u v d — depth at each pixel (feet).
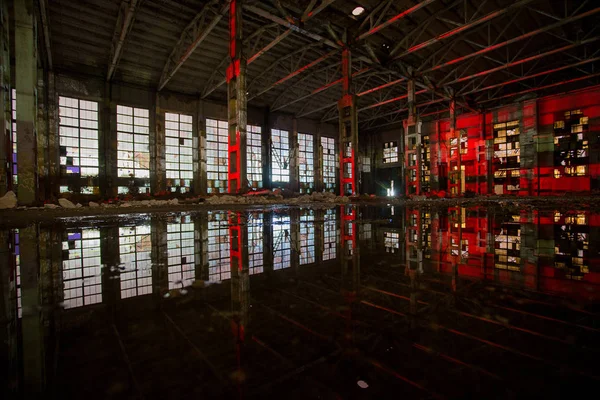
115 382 2.41
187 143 81.56
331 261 7.41
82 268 6.79
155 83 74.90
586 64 75.41
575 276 5.72
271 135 99.04
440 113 108.58
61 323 3.73
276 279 5.79
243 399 2.12
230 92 46.91
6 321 3.78
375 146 124.98
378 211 28.76
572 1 50.90
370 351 2.89
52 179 61.82
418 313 3.89
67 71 64.49
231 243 10.31
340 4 51.31
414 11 48.88
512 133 94.63
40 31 50.49
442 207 35.32
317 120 112.06
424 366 2.57
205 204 42.11
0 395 2.12
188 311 4.11
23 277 6.05
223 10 46.44
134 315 3.98
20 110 31.27
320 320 3.73
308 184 109.19
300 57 63.46
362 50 61.82
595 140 80.43
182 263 7.30
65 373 2.53
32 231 13.67
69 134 64.90
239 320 3.78
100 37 56.29
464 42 64.90
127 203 42.34
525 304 4.16
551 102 87.30
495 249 8.77
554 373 2.42
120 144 71.31
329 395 2.14
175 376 2.50
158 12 50.57
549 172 87.61
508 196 85.71
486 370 2.47
